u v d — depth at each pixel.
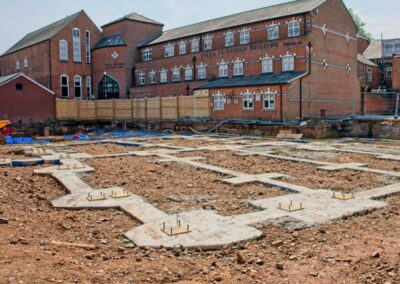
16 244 7.09
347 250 7.27
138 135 36.91
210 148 23.39
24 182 13.25
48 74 58.84
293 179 13.98
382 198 11.35
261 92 38.75
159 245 7.42
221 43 48.88
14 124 46.84
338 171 15.59
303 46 39.78
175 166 16.80
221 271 6.37
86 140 31.86
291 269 6.45
